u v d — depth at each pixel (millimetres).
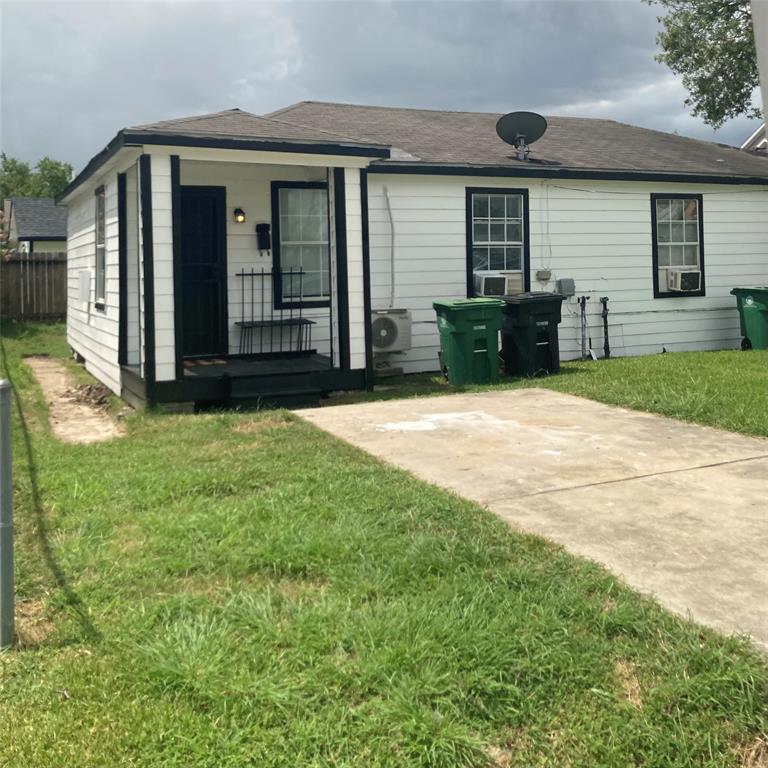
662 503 4645
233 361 9891
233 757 2400
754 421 6602
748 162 14391
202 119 8578
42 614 3342
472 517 4379
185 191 10008
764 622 3133
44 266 19828
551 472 5359
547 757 2434
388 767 2375
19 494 5004
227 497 4898
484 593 3375
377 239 10906
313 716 2574
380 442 6332
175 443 6461
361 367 9156
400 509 4551
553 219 11961
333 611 3221
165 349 8141
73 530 4324
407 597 3373
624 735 2496
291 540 3980
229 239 10258
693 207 13039
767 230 13570
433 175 11078
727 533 4125
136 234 9266
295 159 8609
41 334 18000
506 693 2678
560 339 12117
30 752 2428
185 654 2893
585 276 12242
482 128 14141
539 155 12438
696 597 3361
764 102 2154
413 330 11164
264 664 2854
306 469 5453
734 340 13430
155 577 3660
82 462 5867
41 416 8453
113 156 8594
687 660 2840
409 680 2713
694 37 21000
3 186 54750
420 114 14719
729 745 2490
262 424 7113
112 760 2396
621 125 16516
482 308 9625
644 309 12703
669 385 8461
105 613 3307
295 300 10609
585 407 7703
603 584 3461
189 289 10117
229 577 3641
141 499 4836
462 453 5930
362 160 8898
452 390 9258
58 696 2713
